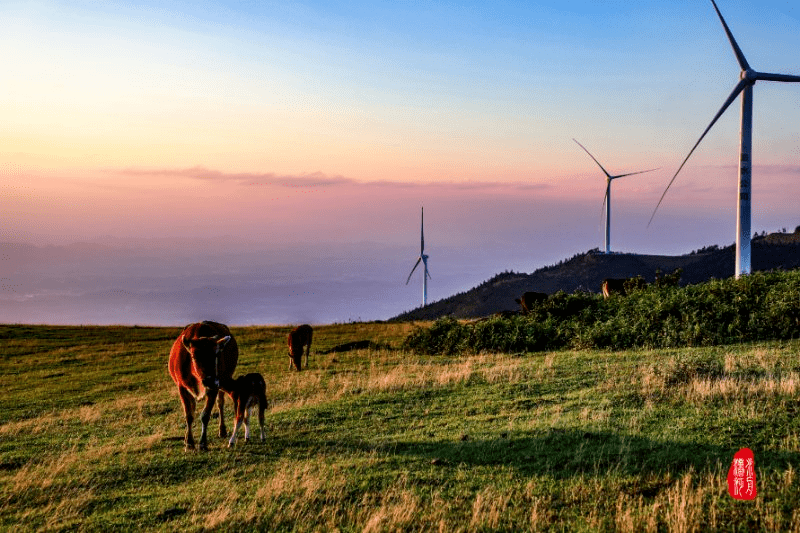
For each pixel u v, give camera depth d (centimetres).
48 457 1367
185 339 1277
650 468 997
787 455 980
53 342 4228
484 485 989
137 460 1247
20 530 947
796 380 1357
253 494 1022
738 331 2092
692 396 1350
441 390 1747
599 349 2291
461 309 14325
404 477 1032
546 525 841
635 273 14175
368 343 3384
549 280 15125
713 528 789
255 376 1369
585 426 1238
